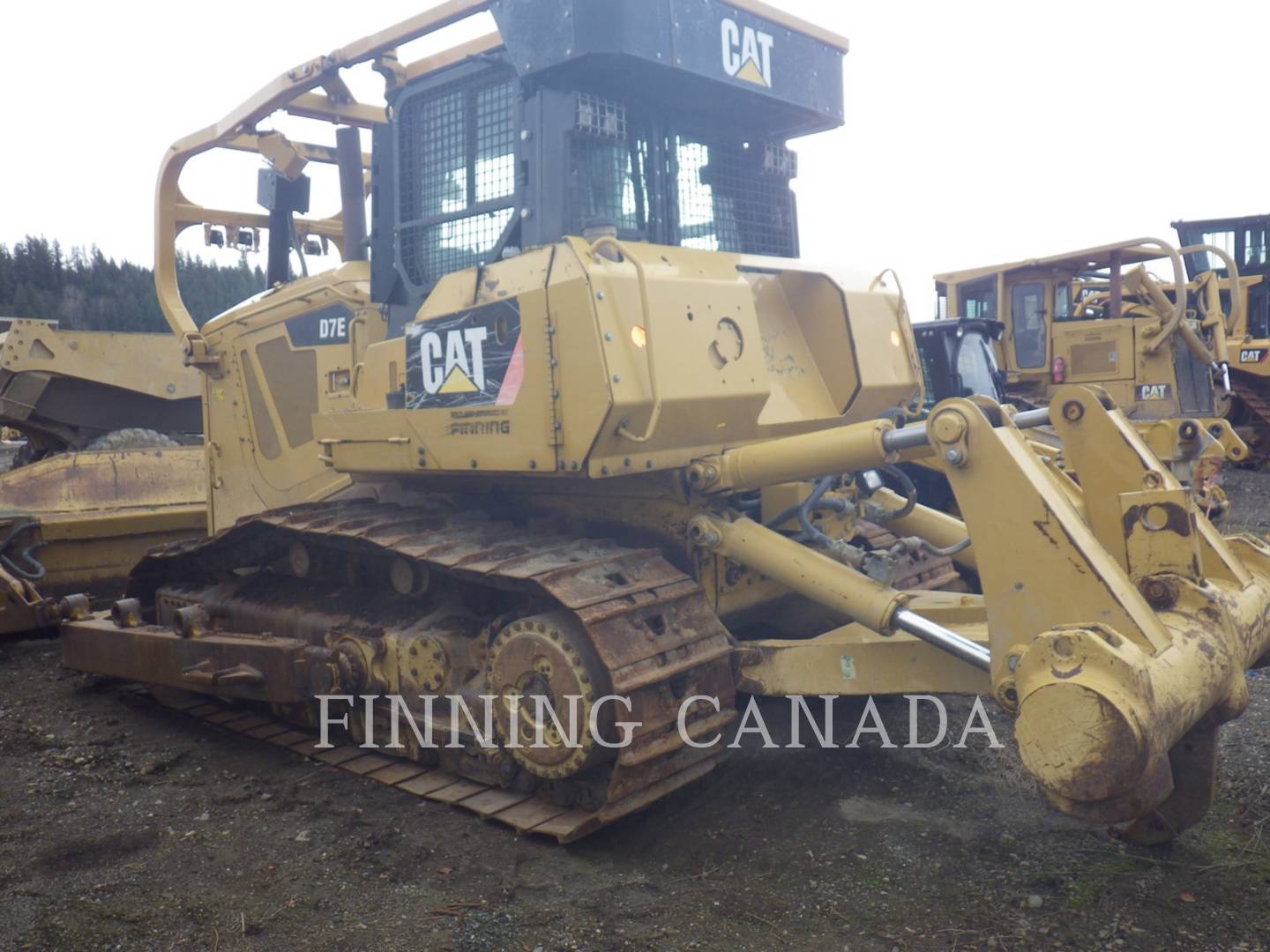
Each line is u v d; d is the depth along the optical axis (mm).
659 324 3803
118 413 12359
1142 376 12625
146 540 7715
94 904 3414
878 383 4777
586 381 3633
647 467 3852
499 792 4117
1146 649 2898
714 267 4250
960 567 5930
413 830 3916
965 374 8477
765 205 5270
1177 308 11750
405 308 4898
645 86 4398
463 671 4266
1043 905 3223
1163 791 2785
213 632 5176
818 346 4797
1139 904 3213
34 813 4180
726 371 4023
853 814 3930
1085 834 3703
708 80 4320
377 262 5004
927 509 5324
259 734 5000
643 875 3521
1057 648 2822
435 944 3119
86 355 11727
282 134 6227
